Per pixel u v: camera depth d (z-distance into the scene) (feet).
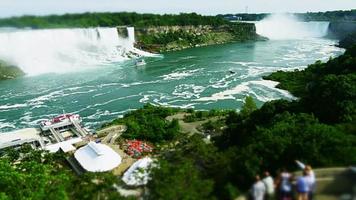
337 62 287.69
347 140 71.31
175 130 178.50
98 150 142.41
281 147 72.28
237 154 75.10
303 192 43.32
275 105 156.46
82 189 94.32
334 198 44.39
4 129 224.12
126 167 141.08
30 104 274.16
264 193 46.11
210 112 215.31
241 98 269.03
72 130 206.90
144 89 308.40
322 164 62.85
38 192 91.97
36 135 197.88
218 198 60.23
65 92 306.55
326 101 139.95
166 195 59.88
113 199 83.87
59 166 150.10
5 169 108.47
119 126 197.26
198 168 81.56
